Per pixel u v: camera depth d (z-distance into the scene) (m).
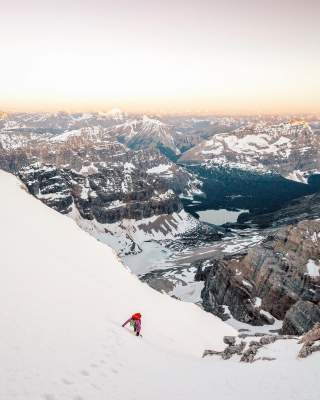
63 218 61.41
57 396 18.33
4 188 60.75
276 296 177.38
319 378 21.27
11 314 24.14
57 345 23.34
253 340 41.19
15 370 18.95
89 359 23.77
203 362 33.28
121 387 21.84
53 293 30.77
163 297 54.44
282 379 23.05
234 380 25.12
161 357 30.61
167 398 21.80
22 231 42.59
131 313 38.44
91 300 34.41
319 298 168.50
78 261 43.53
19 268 31.88
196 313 55.41
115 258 56.41
